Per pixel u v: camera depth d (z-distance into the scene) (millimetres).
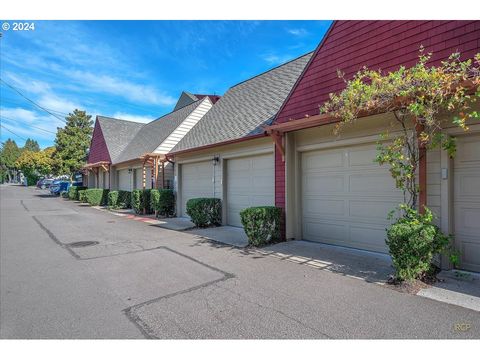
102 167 21922
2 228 9930
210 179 10766
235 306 3639
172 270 5137
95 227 10156
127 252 6504
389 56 5398
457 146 4754
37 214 14078
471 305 3471
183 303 3760
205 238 7957
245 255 6051
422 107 4074
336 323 3156
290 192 7230
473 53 4375
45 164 31078
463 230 4699
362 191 6121
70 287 4383
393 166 4680
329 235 6742
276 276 4695
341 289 4078
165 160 13500
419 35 5004
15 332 3107
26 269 5293
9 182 77625
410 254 4102
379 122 5699
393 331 2975
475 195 4598
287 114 7262
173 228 9789
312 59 6746
